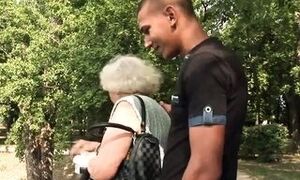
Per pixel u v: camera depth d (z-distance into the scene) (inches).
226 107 76.6
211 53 79.3
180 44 85.8
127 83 118.4
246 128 918.4
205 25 609.6
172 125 84.7
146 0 87.9
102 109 519.8
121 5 517.0
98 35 537.0
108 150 108.7
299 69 865.5
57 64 541.3
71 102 530.0
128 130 109.7
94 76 503.5
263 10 737.0
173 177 83.4
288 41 885.8
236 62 81.1
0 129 1310.3
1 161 854.5
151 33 86.7
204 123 75.2
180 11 84.8
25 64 543.5
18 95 543.5
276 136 901.2
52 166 609.3
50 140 599.2
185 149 82.6
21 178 740.7
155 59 474.9
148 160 108.8
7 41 566.6
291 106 1074.7
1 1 573.3
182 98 81.2
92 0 542.6
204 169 74.4
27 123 564.7
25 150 609.0
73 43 538.6
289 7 863.7
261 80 877.8
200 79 77.3
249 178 736.3
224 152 78.9
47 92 557.9
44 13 581.9
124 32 510.6
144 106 113.7
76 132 545.6
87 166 112.4
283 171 808.3
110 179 108.7
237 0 675.4
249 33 781.9
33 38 551.5
